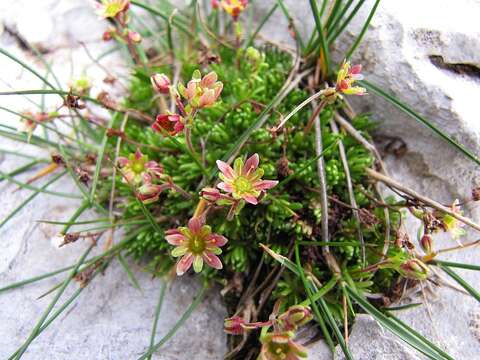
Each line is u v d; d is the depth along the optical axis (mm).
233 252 84
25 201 90
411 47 90
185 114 68
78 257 92
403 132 94
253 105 87
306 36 104
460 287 83
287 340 61
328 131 89
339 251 84
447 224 76
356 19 93
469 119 86
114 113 98
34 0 122
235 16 94
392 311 82
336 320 80
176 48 113
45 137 98
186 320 85
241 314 81
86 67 105
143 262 91
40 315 86
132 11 111
